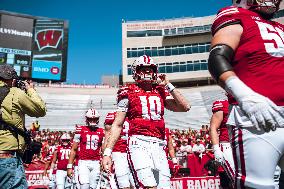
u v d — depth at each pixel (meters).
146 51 55.16
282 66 1.86
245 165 1.76
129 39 55.38
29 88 3.70
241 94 1.62
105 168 3.80
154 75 4.31
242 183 1.76
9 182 3.34
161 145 4.20
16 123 3.45
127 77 53.66
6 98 3.43
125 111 4.12
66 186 9.32
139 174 3.96
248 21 1.88
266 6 2.01
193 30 55.16
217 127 4.50
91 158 7.76
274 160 1.69
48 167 11.62
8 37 41.44
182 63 54.50
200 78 53.38
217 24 1.89
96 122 7.86
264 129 1.64
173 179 10.01
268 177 1.69
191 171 12.55
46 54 42.84
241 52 1.85
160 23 56.03
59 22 43.84
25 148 3.57
